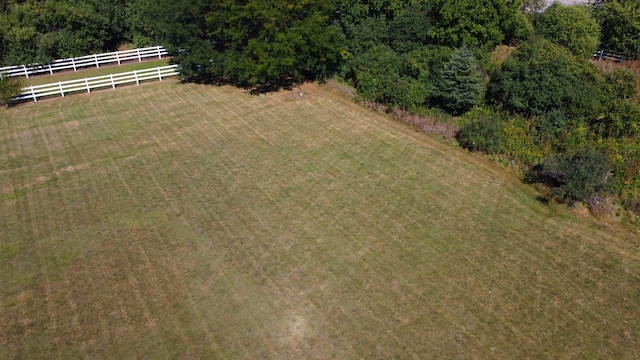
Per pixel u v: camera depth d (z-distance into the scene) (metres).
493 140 19.14
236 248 14.37
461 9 23.70
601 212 15.82
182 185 17.36
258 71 23.12
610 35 27.33
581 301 12.66
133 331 11.70
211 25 23.66
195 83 26.50
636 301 12.68
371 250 14.32
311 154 19.36
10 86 23.30
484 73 22.50
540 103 19.86
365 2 26.58
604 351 11.33
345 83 25.91
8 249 14.27
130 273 13.44
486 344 11.45
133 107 23.58
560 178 16.75
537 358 11.13
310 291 12.88
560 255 14.23
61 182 17.52
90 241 14.62
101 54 28.45
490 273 13.52
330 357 11.10
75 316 12.10
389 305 12.48
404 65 23.75
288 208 16.12
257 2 22.23
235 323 11.95
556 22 25.77
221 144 20.14
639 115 18.70
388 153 19.47
